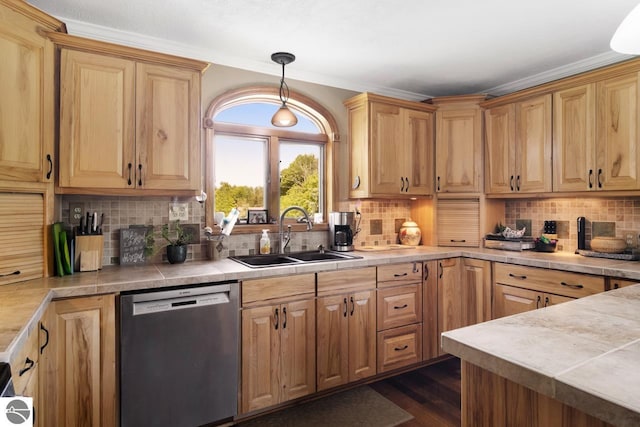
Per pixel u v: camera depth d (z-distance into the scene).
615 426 0.71
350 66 3.05
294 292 2.39
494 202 3.48
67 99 2.04
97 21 2.33
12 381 1.08
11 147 1.77
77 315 1.80
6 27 1.73
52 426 1.73
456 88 3.60
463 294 3.17
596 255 2.76
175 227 2.64
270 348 2.31
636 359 0.91
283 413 2.37
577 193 2.78
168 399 2.00
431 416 2.33
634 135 2.47
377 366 2.74
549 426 0.91
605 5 2.16
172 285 2.01
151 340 1.96
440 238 3.49
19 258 1.88
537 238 3.27
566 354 0.94
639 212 2.75
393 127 3.25
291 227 3.10
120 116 2.16
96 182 2.10
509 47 2.71
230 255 2.84
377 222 3.55
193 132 2.38
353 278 2.62
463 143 3.39
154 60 2.26
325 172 3.37
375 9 2.21
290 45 2.68
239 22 2.36
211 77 2.80
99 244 2.26
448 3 2.14
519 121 3.12
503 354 0.94
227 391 2.16
